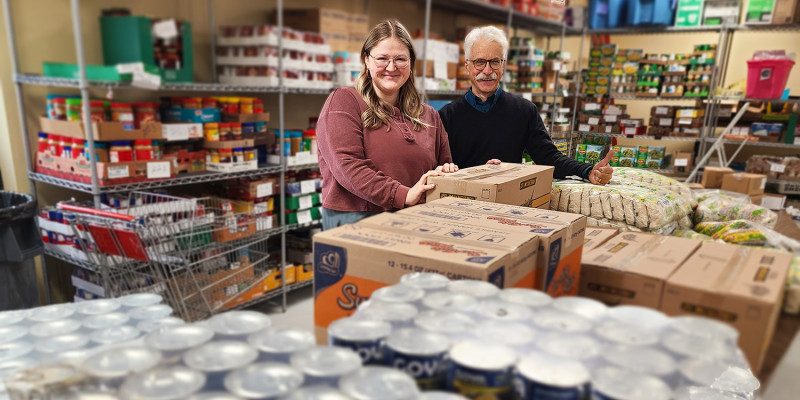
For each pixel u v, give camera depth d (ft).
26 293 6.80
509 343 2.12
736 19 13.87
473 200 4.07
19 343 2.52
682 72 13.53
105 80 7.30
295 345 2.27
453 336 2.19
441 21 15.80
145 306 2.95
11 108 8.16
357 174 5.42
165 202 8.28
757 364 2.23
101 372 2.08
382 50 5.64
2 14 7.83
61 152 7.87
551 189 5.15
